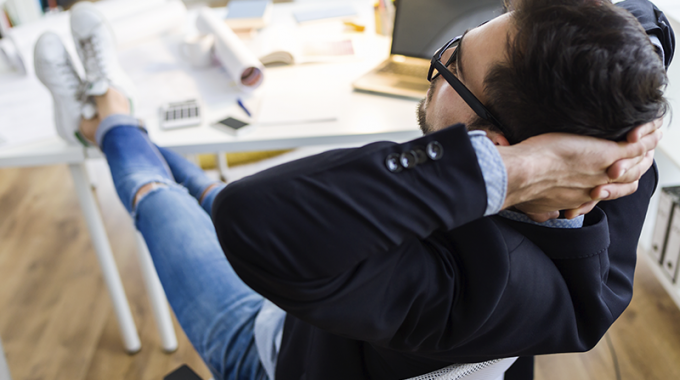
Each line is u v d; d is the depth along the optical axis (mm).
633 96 451
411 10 1514
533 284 567
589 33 445
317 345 719
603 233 606
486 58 523
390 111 1383
